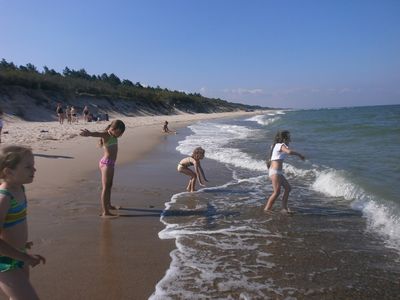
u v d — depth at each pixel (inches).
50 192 336.5
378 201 299.3
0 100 1547.7
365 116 1866.4
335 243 221.0
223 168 486.0
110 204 299.1
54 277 177.2
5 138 724.0
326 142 740.0
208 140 863.7
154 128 1328.7
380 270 184.5
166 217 274.4
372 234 235.5
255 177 425.1
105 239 227.3
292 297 159.6
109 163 273.0
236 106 6254.9
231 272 183.2
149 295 160.6
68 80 2482.8
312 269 186.4
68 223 256.5
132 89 3253.0
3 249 112.3
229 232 241.6
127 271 183.6
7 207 118.4
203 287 167.8
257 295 161.0
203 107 4252.0
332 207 298.7
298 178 412.8
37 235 233.5
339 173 399.2
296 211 289.0
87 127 1146.0
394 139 737.6
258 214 281.9
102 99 2449.6
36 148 605.0
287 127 1267.2
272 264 192.2
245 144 756.6
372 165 448.8
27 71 2247.8
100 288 166.6
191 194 344.2
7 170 121.0
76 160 499.8
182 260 196.9
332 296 160.6
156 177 421.1
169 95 3752.5
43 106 1753.2
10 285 117.7
